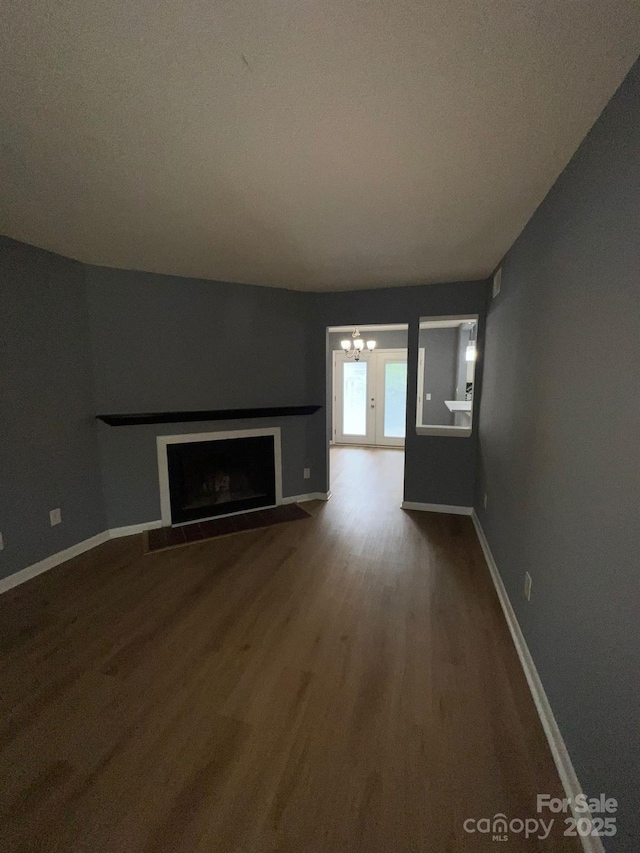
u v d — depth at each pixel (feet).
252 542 10.57
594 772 3.71
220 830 3.85
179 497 11.66
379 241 8.07
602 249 3.94
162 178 5.53
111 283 10.21
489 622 7.09
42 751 4.68
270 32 3.12
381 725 4.99
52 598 7.92
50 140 4.60
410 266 9.91
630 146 3.42
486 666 6.01
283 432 13.28
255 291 12.16
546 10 2.91
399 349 23.71
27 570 8.64
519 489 6.85
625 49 3.23
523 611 6.28
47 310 8.99
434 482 12.77
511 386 7.70
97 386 10.33
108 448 10.62
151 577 8.74
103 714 5.18
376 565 9.25
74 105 3.97
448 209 6.52
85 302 9.94
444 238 7.86
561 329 5.03
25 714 5.20
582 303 4.39
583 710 4.01
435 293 11.84
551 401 5.31
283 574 8.84
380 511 12.91
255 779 4.34
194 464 12.09
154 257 9.30
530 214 6.56
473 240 7.94
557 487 5.00
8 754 4.66
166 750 4.68
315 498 14.19
